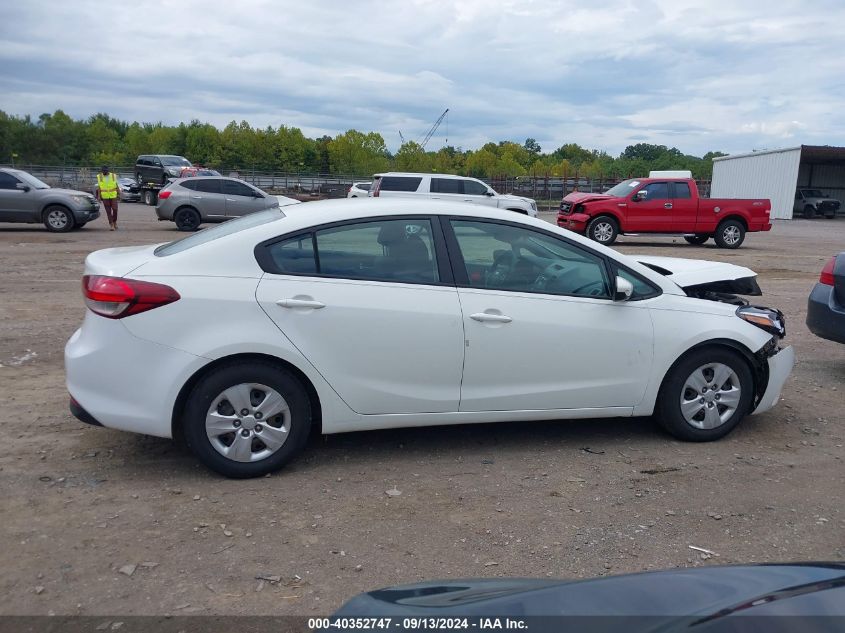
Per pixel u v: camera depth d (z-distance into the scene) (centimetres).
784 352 526
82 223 2002
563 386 479
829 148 4391
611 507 411
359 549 360
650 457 486
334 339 435
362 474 449
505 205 2198
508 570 345
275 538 368
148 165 3725
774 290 1249
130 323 412
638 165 10331
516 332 463
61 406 555
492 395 467
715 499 424
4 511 388
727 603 178
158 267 423
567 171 9075
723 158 5109
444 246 464
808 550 370
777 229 3278
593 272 490
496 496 422
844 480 454
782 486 444
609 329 480
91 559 344
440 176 2184
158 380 415
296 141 7588
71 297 999
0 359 680
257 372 426
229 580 330
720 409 512
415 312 446
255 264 432
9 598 312
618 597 187
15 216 1936
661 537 379
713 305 511
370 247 454
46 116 9769
